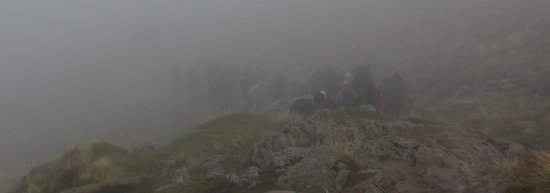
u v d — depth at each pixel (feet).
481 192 11.62
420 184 12.96
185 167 20.59
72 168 19.34
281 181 13.25
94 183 17.95
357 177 13.20
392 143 16.31
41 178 19.80
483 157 15.61
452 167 13.98
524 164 12.84
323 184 12.86
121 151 24.68
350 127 19.21
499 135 29.86
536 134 27.50
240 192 12.91
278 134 19.86
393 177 13.25
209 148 23.56
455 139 17.06
